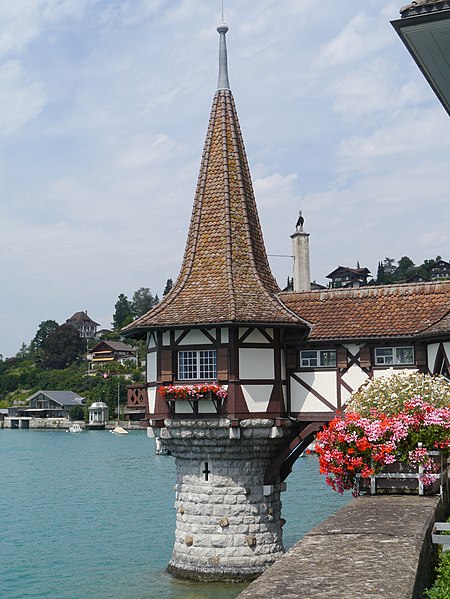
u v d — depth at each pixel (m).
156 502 44.34
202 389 21.84
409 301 23.11
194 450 23.05
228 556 22.66
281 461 23.06
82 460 77.44
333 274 152.38
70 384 167.12
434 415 12.37
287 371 23.33
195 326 22.20
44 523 37.09
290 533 31.69
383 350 22.44
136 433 135.50
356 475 12.94
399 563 6.59
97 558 28.38
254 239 25.91
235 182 26.16
